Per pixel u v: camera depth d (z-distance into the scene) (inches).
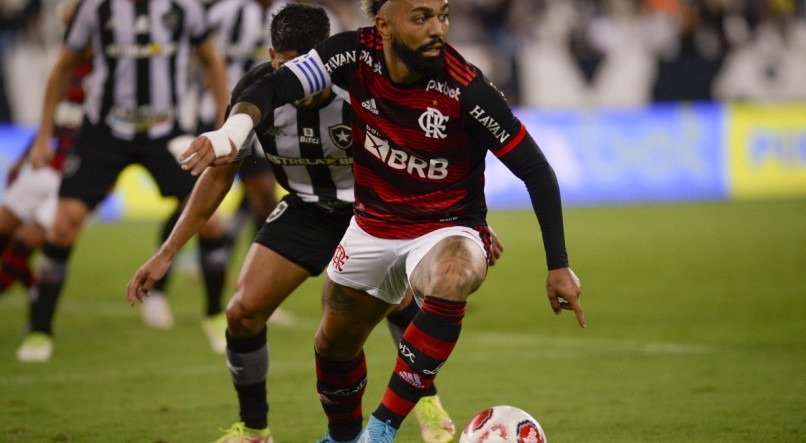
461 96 554.3
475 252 559.2
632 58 2758.4
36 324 1059.9
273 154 671.1
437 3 539.2
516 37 2706.7
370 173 587.5
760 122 2758.4
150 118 1086.4
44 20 2267.5
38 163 1068.5
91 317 1315.2
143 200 2393.0
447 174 577.6
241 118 535.2
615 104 2746.1
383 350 1085.1
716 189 2701.8
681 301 1350.9
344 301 609.0
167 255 611.8
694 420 738.8
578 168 2605.8
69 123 1213.1
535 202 569.9
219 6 1270.9
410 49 541.6
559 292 563.5
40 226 1198.3
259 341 661.9
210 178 612.7
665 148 2691.9
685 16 2817.4
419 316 545.3
